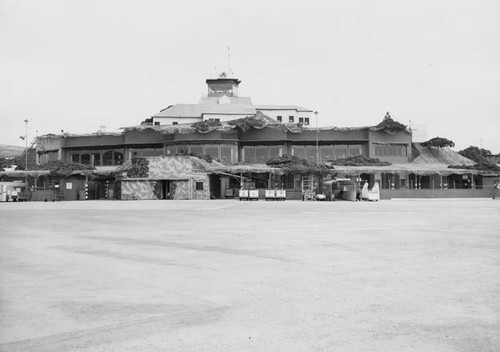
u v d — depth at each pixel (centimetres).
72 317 688
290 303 757
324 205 4619
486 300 770
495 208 3850
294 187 7112
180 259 1198
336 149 8000
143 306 745
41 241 1591
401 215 2917
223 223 2317
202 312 709
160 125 8200
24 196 6881
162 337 599
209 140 7762
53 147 8575
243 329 627
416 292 826
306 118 9369
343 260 1169
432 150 8531
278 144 7912
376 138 7988
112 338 597
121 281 934
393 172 7244
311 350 553
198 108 9062
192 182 6844
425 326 637
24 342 586
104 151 8356
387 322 655
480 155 9194
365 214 3031
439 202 5566
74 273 1019
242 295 813
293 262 1143
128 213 3238
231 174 6912
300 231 1891
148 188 6919
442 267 1066
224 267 1081
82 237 1708
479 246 1416
